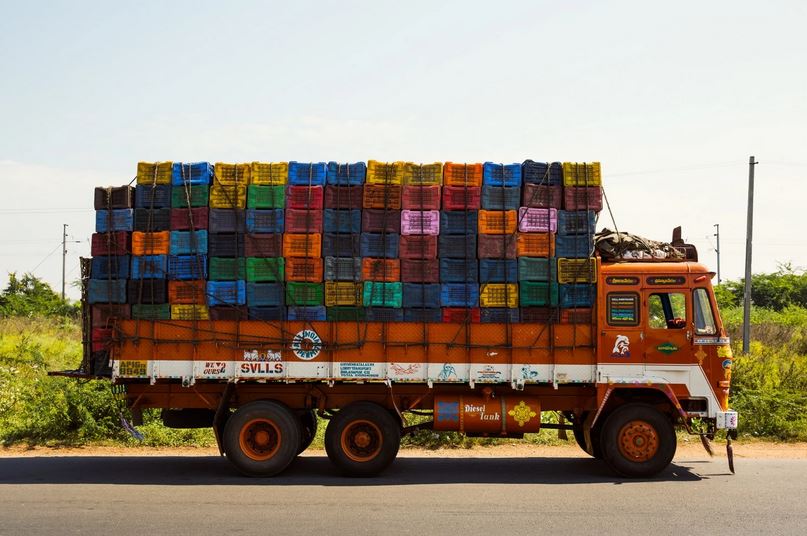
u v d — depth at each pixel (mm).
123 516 7637
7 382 16281
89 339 10484
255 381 10227
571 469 10836
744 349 23547
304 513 7785
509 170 10398
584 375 10156
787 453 12656
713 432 10266
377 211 10336
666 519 7574
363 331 10172
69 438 13016
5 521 7418
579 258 10281
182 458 11742
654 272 10273
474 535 6902
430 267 10258
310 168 10391
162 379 10461
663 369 10172
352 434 10102
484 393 10266
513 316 10195
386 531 7039
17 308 39281
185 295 10250
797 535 6957
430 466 11094
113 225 10398
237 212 10328
